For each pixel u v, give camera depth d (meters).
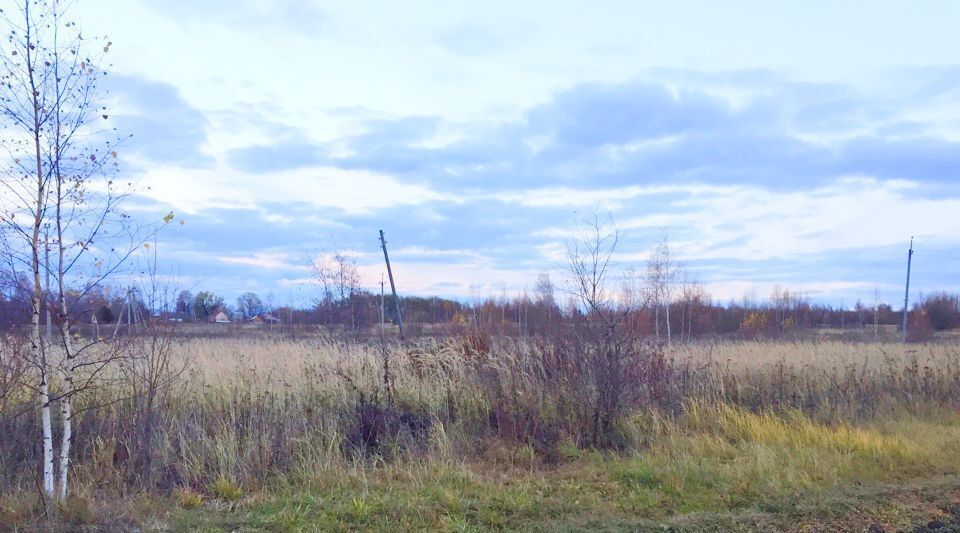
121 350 7.94
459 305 32.31
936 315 39.62
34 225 6.46
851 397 12.42
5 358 7.99
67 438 6.88
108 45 6.71
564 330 11.78
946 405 12.88
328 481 7.82
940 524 6.46
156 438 8.41
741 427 10.35
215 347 13.66
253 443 8.43
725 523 6.50
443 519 6.49
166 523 6.46
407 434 9.73
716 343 19.12
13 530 6.14
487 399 11.03
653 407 10.91
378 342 14.04
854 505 6.99
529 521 6.58
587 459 9.34
